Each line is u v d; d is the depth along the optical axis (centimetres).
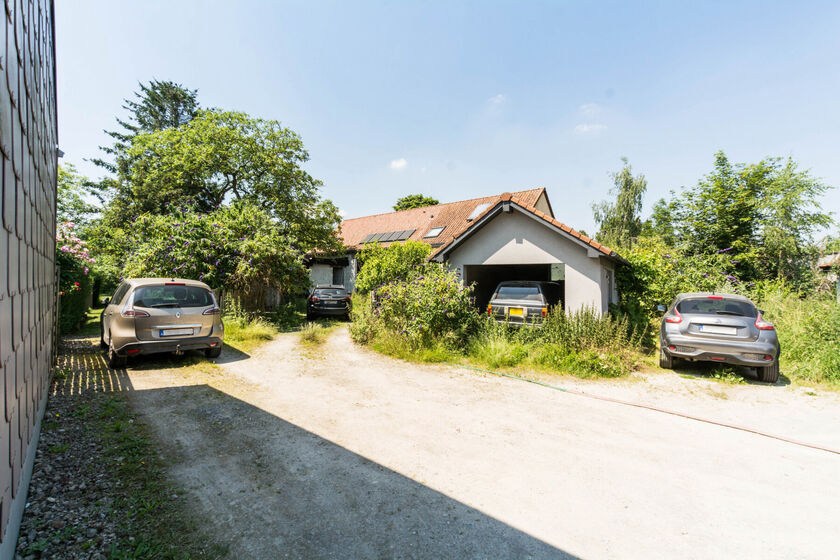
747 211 1688
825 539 254
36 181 303
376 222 2841
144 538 237
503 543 246
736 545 247
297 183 2177
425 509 281
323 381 619
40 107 325
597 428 441
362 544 242
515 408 504
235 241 1205
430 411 489
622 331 756
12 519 204
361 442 394
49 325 500
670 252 1415
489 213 1027
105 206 2788
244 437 399
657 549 242
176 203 2111
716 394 572
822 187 1603
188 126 2138
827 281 1480
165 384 563
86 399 484
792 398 555
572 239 927
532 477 330
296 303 1684
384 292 941
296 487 307
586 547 244
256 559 225
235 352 811
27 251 258
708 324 648
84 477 304
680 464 357
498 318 913
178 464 336
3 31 163
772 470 347
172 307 651
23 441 245
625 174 3072
